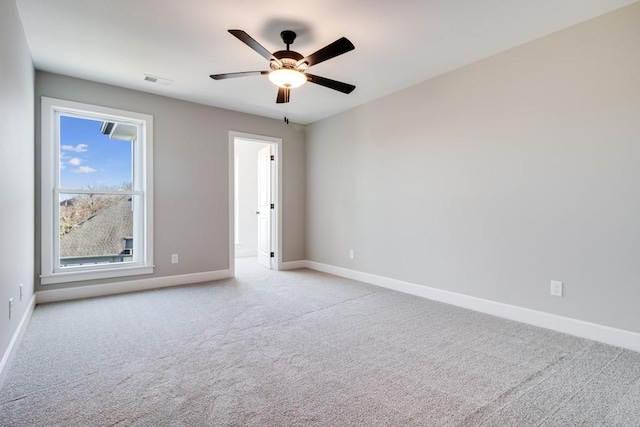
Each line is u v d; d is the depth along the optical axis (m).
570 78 2.48
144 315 2.94
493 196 2.96
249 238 6.82
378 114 4.07
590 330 2.41
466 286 3.18
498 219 2.92
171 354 2.17
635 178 2.21
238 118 4.61
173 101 4.04
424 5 2.20
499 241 2.92
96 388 1.75
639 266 2.20
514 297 2.83
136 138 3.91
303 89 3.75
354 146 4.43
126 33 2.56
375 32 2.55
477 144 3.07
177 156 4.08
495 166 2.94
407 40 2.67
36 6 2.21
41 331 2.54
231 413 1.55
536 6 2.21
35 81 3.17
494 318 2.88
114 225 3.79
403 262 3.79
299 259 5.32
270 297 3.55
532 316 2.71
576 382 1.83
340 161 4.67
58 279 3.35
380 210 4.07
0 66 1.78
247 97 4.02
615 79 2.28
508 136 2.84
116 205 3.80
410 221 3.71
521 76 2.75
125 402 1.63
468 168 3.14
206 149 4.31
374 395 1.70
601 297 2.36
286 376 1.89
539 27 2.49
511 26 2.47
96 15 2.32
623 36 2.24
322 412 1.56
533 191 2.69
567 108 2.50
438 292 3.42
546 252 2.63
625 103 2.24
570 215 2.50
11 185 2.08
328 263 4.91
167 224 4.02
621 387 1.78
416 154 3.62
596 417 1.53
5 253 1.91
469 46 2.78
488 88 2.97
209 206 4.34
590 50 2.38
